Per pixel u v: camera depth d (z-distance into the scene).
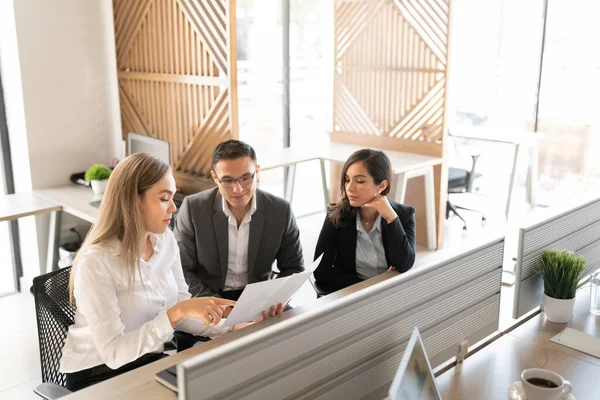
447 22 4.45
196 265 2.55
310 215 5.79
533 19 5.66
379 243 2.37
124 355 1.76
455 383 1.68
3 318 3.75
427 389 1.42
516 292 2.00
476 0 5.89
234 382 1.18
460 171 5.24
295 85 5.22
